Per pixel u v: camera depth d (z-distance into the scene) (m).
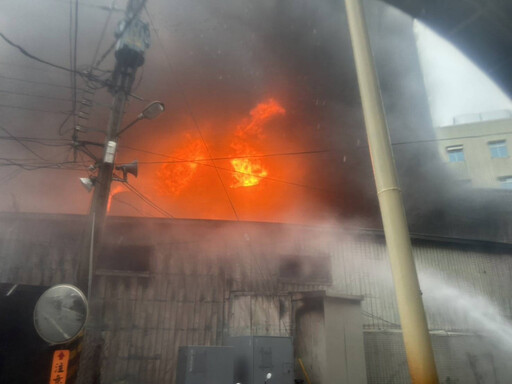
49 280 10.95
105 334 10.81
